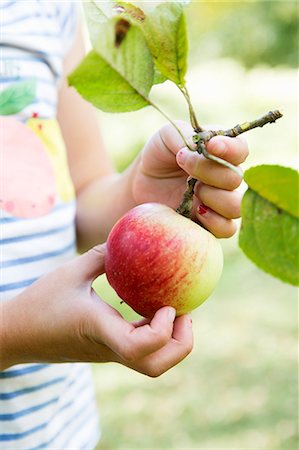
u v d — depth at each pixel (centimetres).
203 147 75
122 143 578
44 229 106
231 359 307
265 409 261
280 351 312
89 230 122
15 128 106
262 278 411
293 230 71
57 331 84
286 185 69
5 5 107
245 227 73
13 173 104
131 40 70
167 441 244
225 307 371
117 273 80
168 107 621
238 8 873
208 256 79
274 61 848
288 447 234
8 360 91
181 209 82
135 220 80
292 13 848
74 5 128
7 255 100
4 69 104
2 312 87
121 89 73
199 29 879
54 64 114
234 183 79
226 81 777
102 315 80
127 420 262
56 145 113
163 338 76
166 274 78
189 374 296
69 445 110
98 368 311
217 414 261
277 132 612
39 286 87
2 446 102
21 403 102
